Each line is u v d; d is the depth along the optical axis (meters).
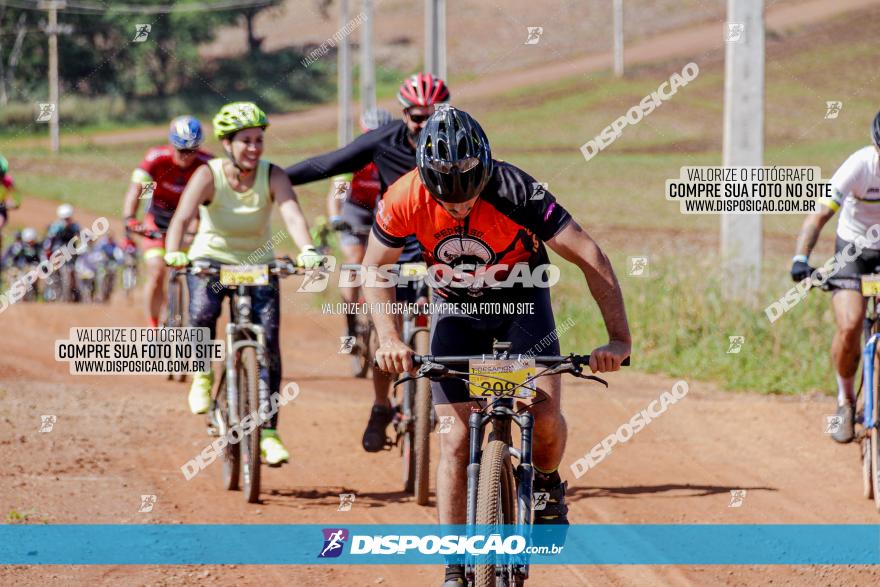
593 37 150.00
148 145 111.25
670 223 53.62
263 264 13.27
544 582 10.38
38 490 12.74
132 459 14.63
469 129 8.27
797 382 19.62
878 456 12.70
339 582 10.20
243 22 144.75
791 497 13.29
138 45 131.00
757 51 23.23
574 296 26.78
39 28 127.31
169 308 21.70
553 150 95.00
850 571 10.66
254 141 13.62
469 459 8.56
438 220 8.95
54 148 109.19
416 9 158.25
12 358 22.42
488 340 9.74
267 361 13.18
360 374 21.92
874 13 139.38
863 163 13.88
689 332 22.39
